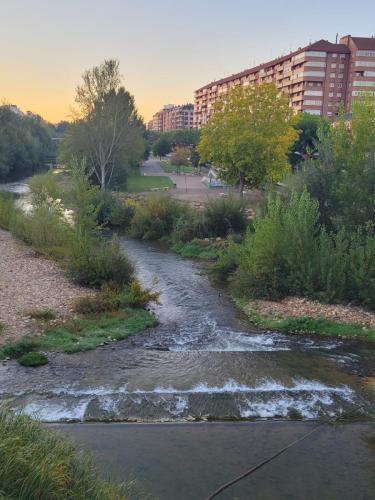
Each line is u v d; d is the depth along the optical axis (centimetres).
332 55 9606
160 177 7706
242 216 2750
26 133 8656
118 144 5428
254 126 3438
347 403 890
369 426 810
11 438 461
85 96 5297
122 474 648
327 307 1450
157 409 845
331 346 1198
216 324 1366
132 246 2716
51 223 2203
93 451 703
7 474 421
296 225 1584
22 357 1032
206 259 2341
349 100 9644
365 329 1298
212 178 6444
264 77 11650
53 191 2641
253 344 1207
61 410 830
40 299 1445
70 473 494
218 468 678
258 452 723
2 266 1825
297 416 838
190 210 3069
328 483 655
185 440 747
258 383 968
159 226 2978
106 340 1185
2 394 879
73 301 1452
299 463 698
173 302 1593
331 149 1953
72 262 1702
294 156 5694
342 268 1506
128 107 5538
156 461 687
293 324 1332
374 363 1092
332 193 1839
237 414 839
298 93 10056
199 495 617
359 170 1802
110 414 822
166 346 1177
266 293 1576
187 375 999
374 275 1468
